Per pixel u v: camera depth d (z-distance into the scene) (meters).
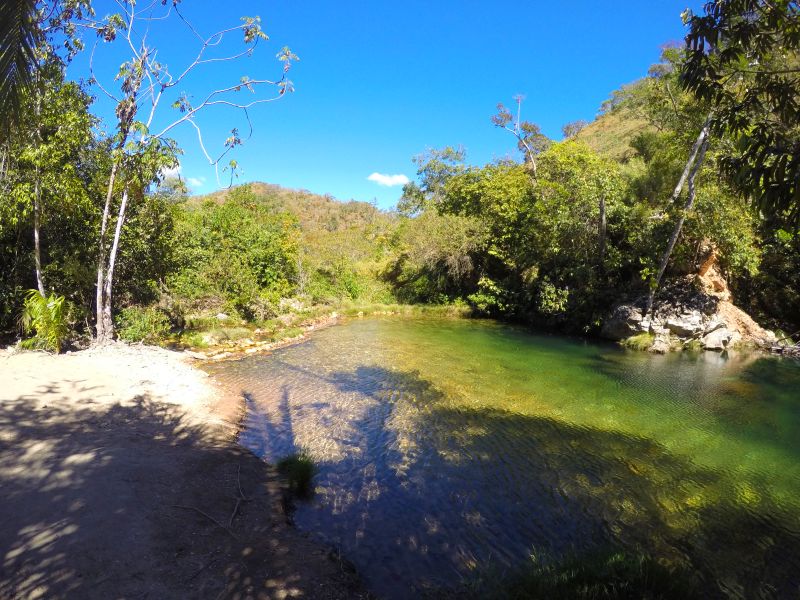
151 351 11.96
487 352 15.08
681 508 5.81
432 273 28.72
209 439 7.14
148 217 13.43
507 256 24.36
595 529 5.30
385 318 23.72
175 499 5.08
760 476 6.68
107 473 5.36
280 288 22.78
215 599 3.56
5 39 4.11
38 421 6.64
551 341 17.42
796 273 17.16
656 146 24.94
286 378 11.38
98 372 9.41
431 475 6.54
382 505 5.70
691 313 15.95
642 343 15.97
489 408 9.41
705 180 16.25
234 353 14.01
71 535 4.10
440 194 42.19
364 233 46.97
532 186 23.94
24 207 10.30
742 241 15.55
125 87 10.18
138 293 14.11
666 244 16.45
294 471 6.11
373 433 8.02
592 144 41.56
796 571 4.66
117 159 10.38
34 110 9.76
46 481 5.00
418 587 4.23
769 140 3.45
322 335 18.03
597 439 7.95
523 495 6.04
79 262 11.79
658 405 9.78
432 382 11.29
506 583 4.23
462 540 5.03
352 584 4.12
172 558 4.01
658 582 4.07
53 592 3.38
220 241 21.09
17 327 11.16
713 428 8.52
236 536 4.56
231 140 10.40
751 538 5.21
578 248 19.69
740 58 4.12
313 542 4.73
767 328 17.34
